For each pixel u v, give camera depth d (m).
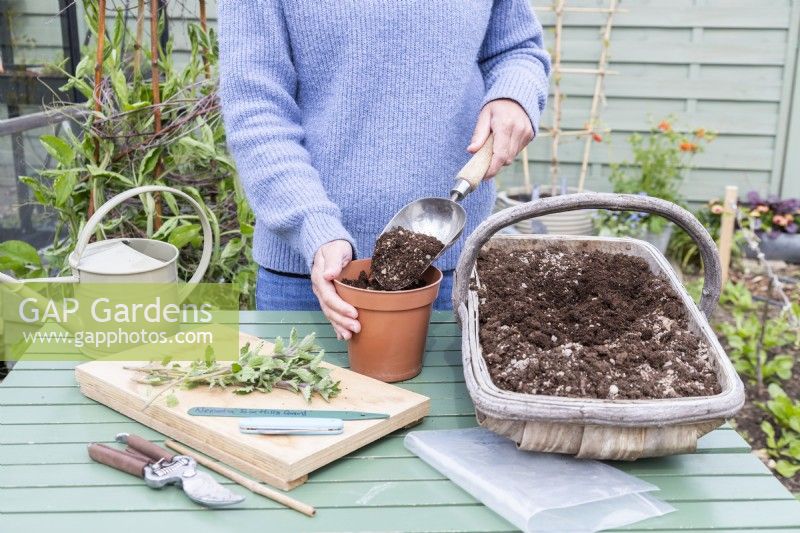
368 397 1.20
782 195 4.76
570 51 4.62
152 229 2.17
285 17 1.48
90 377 1.27
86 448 1.13
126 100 2.09
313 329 1.54
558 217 4.04
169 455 1.07
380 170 1.56
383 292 1.23
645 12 4.52
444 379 1.35
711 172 4.78
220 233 2.39
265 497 1.02
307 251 1.30
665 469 1.09
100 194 2.11
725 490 1.05
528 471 1.05
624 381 1.06
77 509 0.99
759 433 2.85
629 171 4.79
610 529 0.96
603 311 1.26
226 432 1.08
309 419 1.10
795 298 4.13
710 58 4.57
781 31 4.50
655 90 4.65
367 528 0.96
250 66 1.44
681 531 0.96
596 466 1.07
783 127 4.64
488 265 1.43
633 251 1.49
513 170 4.85
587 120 4.71
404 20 1.47
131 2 2.53
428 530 0.96
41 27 2.70
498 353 1.12
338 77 1.51
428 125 1.55
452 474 1.05
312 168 1.41
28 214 2.71
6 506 0.99
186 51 3.14
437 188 1.60
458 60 1.55
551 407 0.97
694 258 4.65
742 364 3.19
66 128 2.14
